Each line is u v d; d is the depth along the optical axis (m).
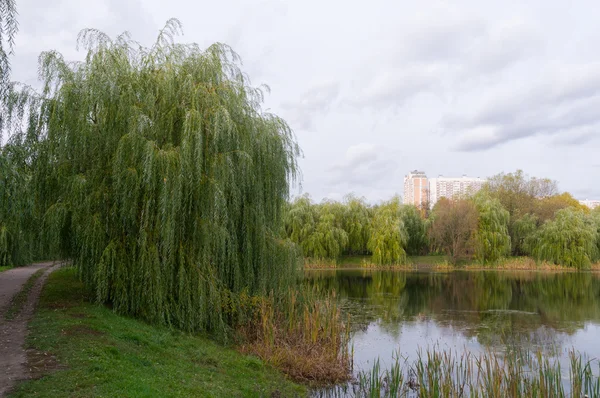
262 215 14.23
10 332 10.21
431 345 16.16
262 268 14.27
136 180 11.51
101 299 12.65
